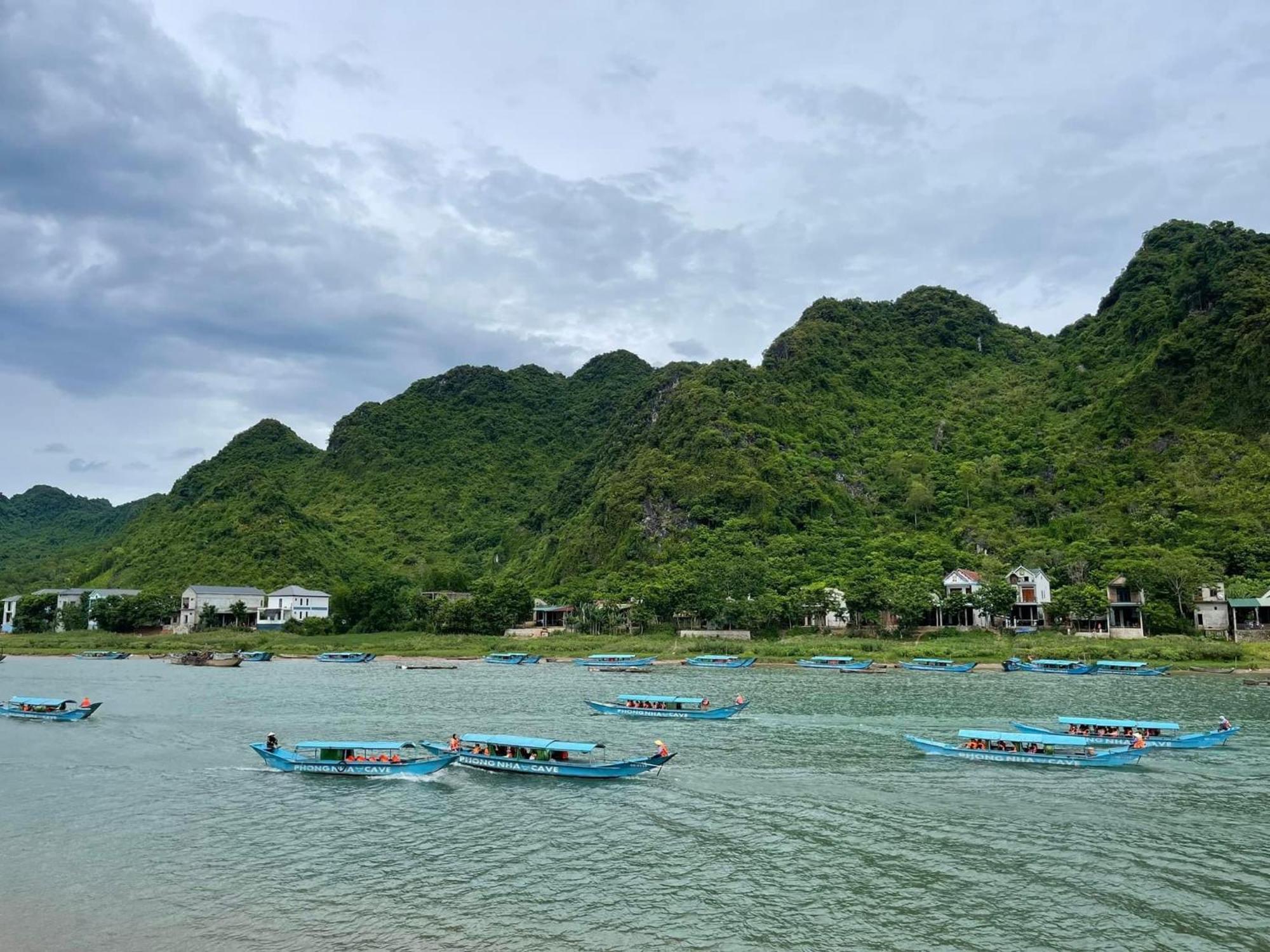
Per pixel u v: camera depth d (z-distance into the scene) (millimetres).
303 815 47750
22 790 53500
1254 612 141625
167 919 33344
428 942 31094
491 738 59188
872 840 43031
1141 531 174000
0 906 34750
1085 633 148375
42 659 155875
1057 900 35125
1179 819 46625
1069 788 53531
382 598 190500
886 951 30422
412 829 45031
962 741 66562
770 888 36344
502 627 181375
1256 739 68875
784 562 185250
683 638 158000
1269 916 33531
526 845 42156
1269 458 183375
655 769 57219
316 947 30797
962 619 161500
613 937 31562
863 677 117312
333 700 93000
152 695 98250
